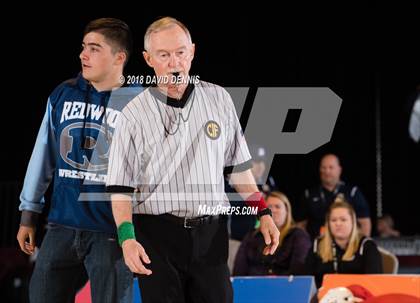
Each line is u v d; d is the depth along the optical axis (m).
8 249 13.21
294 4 20.62
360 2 20.81
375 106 20.56
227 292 5.95
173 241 5.88
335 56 20.67
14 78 19.02
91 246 6.58
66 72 19.12
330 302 8.78
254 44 20.34
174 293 5.84
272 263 10.84
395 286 8.66
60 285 6.71
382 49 20.73
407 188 20.36
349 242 10.17
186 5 19.94
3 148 18.91
